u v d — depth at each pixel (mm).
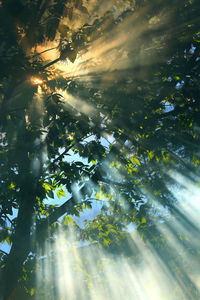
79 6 6840
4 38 6426
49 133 8047
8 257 8773
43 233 9148
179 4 8375
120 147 9078
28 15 6324
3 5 6258
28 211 8844
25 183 8242
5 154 8484
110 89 8664
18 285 8703
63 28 6734
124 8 8344
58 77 8078
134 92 8781
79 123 8070
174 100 9594
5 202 8305
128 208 9125
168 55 9117
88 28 6930
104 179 9047
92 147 8359
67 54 6941
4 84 7719
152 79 8984
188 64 9367
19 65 6559
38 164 8516
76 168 8320
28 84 7484
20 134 8648
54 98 7406
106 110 8617
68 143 8570
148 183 9758
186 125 9477
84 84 8555
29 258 9086
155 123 9234
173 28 8555
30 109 8133
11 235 9141
